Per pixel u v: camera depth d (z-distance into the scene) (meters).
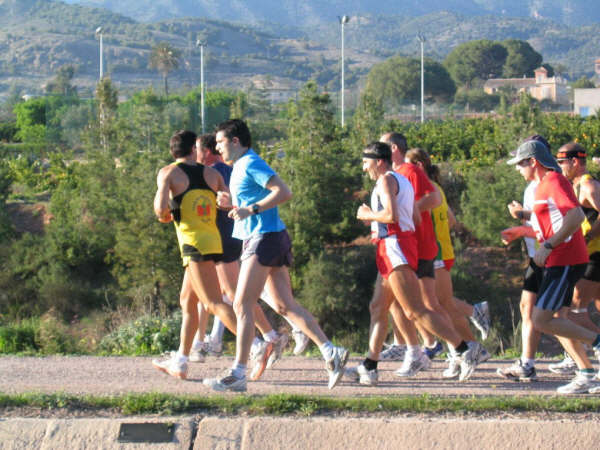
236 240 11.93
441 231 12.10
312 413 9.16
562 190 9.96
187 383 11.29
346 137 56.41
